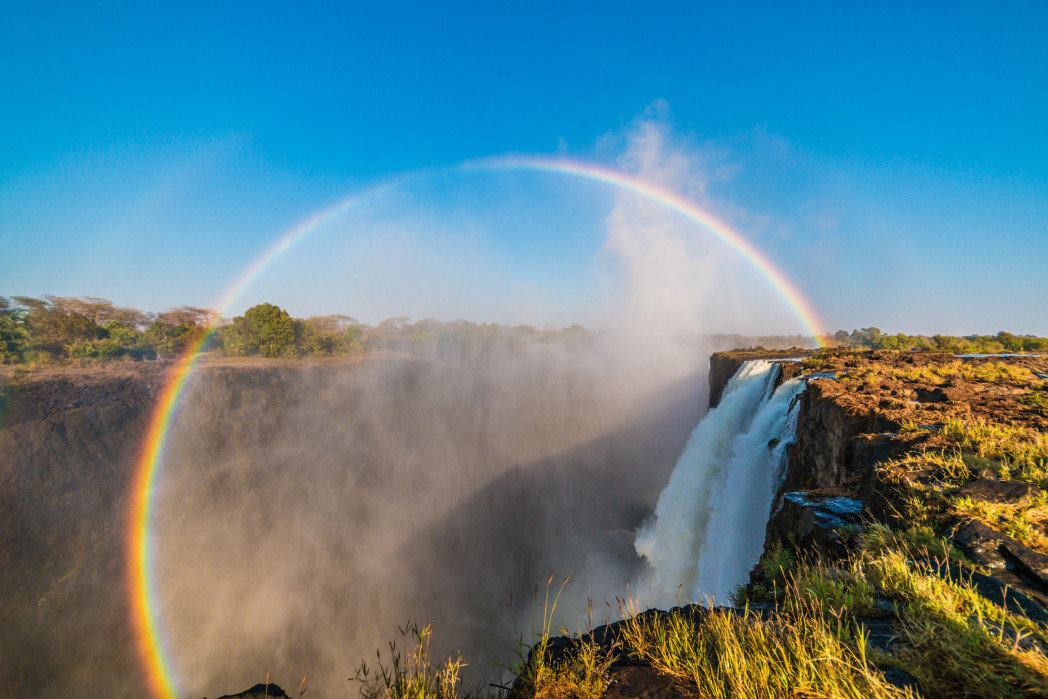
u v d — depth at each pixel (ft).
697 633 11.57
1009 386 40.83
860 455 26.13
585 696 9.85
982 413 29.84
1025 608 10.83
